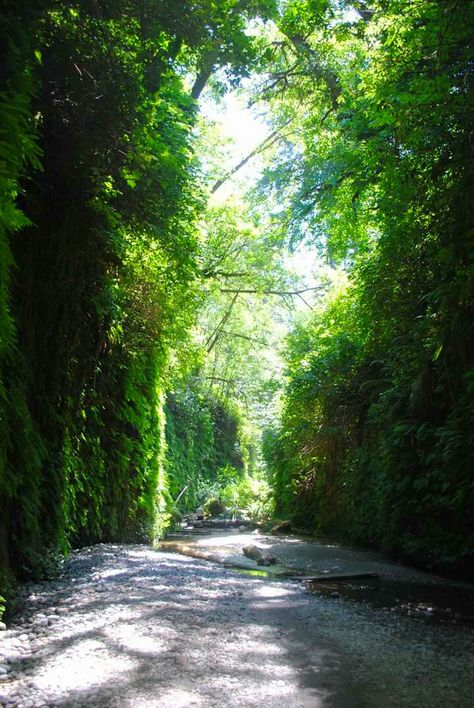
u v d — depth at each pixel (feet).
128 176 22.99
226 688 12.22
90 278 28.66
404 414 35.60
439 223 27.66
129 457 37.32
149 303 36.65
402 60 25.08
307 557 35.01
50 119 21.62
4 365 20.92
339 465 48.39
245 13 21.88
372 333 41.09
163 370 43.98
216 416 95.45
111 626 15.97
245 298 92.68
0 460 19.43
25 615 17.75
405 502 33.73
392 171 27.89
